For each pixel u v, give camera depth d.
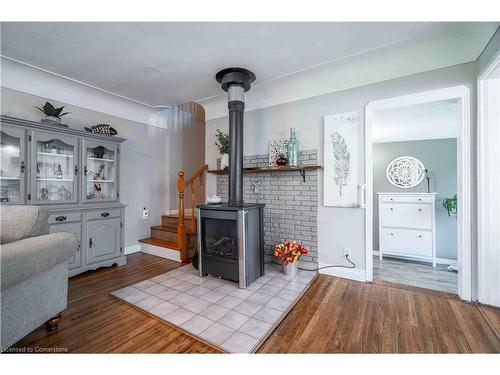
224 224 2.51
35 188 2.39
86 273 2.73
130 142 3.67
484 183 1.94
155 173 4.05
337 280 2.54
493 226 1.92
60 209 2.49
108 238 2.90
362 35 1.97
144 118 3.88
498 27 1.66
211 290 2.24
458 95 2.06
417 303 2.02
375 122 3.46
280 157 2.87
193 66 2.46
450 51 2.08
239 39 2.01
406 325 1.70
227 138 3.32
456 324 1.70
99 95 3.22
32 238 1.43
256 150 3.22
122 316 1.82
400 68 2.30
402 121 3.41
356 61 2.39
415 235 3.96
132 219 3.67
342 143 2.61
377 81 2.44
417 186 4.39
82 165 2.74
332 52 2.22
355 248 2.57
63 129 2.54
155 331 1.63
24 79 2.59
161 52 2.20
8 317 1.23
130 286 2.35
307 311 1.90
